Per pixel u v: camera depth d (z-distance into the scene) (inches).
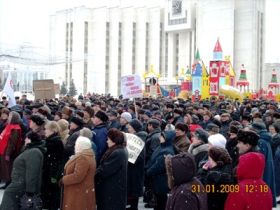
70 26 3582.7
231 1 3100.4
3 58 1444.4
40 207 256.5
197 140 270.5
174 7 3469.5
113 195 250.1
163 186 283.3
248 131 212.1
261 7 3275.1
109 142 257.0
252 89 3043.8
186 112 495.2
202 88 1358.3
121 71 3575.3
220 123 414.0
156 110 521.3
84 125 360.2
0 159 426.0
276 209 374.3
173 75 3543.3
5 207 253.9
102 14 3513.8
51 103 617.0
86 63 3479.3
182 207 162.9
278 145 399.2
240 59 3107.8
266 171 339.9
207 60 3186.5
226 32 3120.1
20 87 2158.0
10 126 391.2
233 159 273.6
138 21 3599.9
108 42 3570.4
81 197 235.9
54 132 288.0
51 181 284.8
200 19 3267.7
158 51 3565.5
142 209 347.6
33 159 254.2
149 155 327.6
